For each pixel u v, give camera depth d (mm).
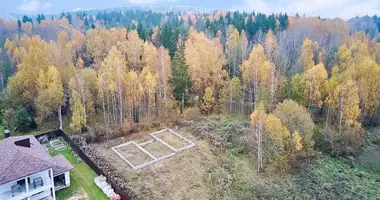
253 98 51250
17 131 44219
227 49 66062
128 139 42406
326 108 46281
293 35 74250
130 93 45875
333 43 74188
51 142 39312
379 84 44312
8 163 25672
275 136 34000
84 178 31688
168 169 34594
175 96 51344
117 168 34500
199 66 51344
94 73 48344
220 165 35344
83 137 40562
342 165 36156
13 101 47156
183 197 29641
